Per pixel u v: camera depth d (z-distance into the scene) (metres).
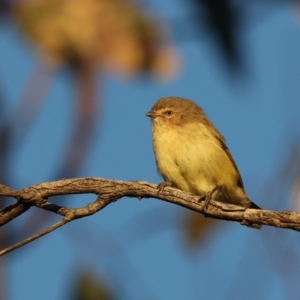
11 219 7.99
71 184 8.15
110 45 6.81
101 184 8.50
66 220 7.96
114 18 6.82
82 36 6.73
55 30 6.70
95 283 7.71
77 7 6.74
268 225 8.71
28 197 7.89
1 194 7.84
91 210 8.29
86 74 7.10
